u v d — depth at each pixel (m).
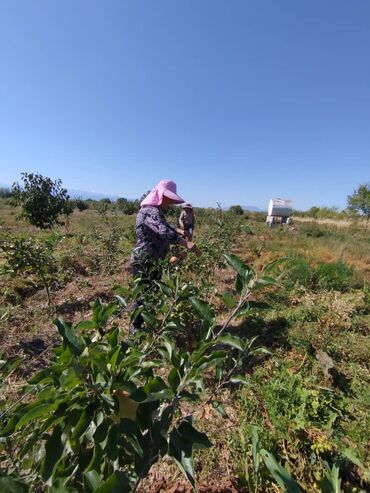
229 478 2.04
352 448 2.26
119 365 0.86
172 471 2.05
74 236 9.92
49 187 11.81
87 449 1.01
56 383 0.81
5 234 4.67
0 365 1.29
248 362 3.26
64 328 0.81
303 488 1.97
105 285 5.70
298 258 7.25
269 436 2.27
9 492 0.78
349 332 3.97
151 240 3.48
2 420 1.18
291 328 3.97
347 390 2.96
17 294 4.67
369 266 8.20
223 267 6.36
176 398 0.93
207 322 1.08
